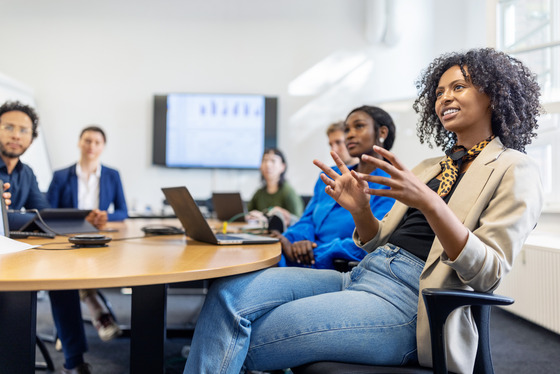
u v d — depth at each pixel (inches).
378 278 47.7
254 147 216.8
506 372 90.6
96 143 134.4
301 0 220.4
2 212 61.1
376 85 217.8
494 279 39.2
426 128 60.2
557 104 95.5
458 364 40.3
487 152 45.5
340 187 50.4
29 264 41.9
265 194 151.4
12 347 41.1
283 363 43.3
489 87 47.0
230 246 62.7
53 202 131.3
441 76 53.0
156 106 216.4
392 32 212.1
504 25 106.5
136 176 218.7
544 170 136.9
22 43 218.5
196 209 61.3
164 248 59.0
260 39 220.4
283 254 73.9
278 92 219.6
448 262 39.0
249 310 44.6
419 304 42.8
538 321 112.8
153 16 220.4
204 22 220.4
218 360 42.1
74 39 219.1
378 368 41.1
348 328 42.4
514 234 40.2
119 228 95.4
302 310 43.7
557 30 111.5
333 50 219.5
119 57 219.6
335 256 69.9
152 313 50.9
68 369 79.6
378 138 79.4
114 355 99.4
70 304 79.8
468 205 43.5
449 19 211.2
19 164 95.8
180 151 217.0
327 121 218.8
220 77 219.9
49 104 217.8
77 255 49.5
